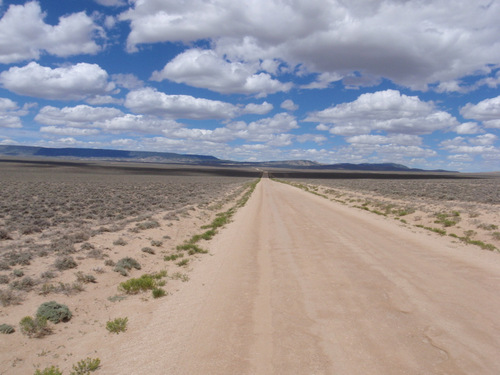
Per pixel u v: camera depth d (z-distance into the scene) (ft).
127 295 27.71
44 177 247.91
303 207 95.30
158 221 63.57
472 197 111.86
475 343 18.29
